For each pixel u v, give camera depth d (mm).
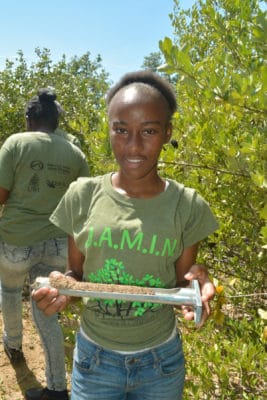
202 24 5164
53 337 2953
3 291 3295
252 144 2447
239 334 2984
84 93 5902
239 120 3174
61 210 1829
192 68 2303
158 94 1649
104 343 1754
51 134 3049
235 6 2846
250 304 3449
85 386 1786
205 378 2578
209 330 3012
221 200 3371
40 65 6047
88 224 1732
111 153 3113
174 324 1873
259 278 3537
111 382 1756
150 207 1704
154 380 1764
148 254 1683
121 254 1690
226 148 2686
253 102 2379
